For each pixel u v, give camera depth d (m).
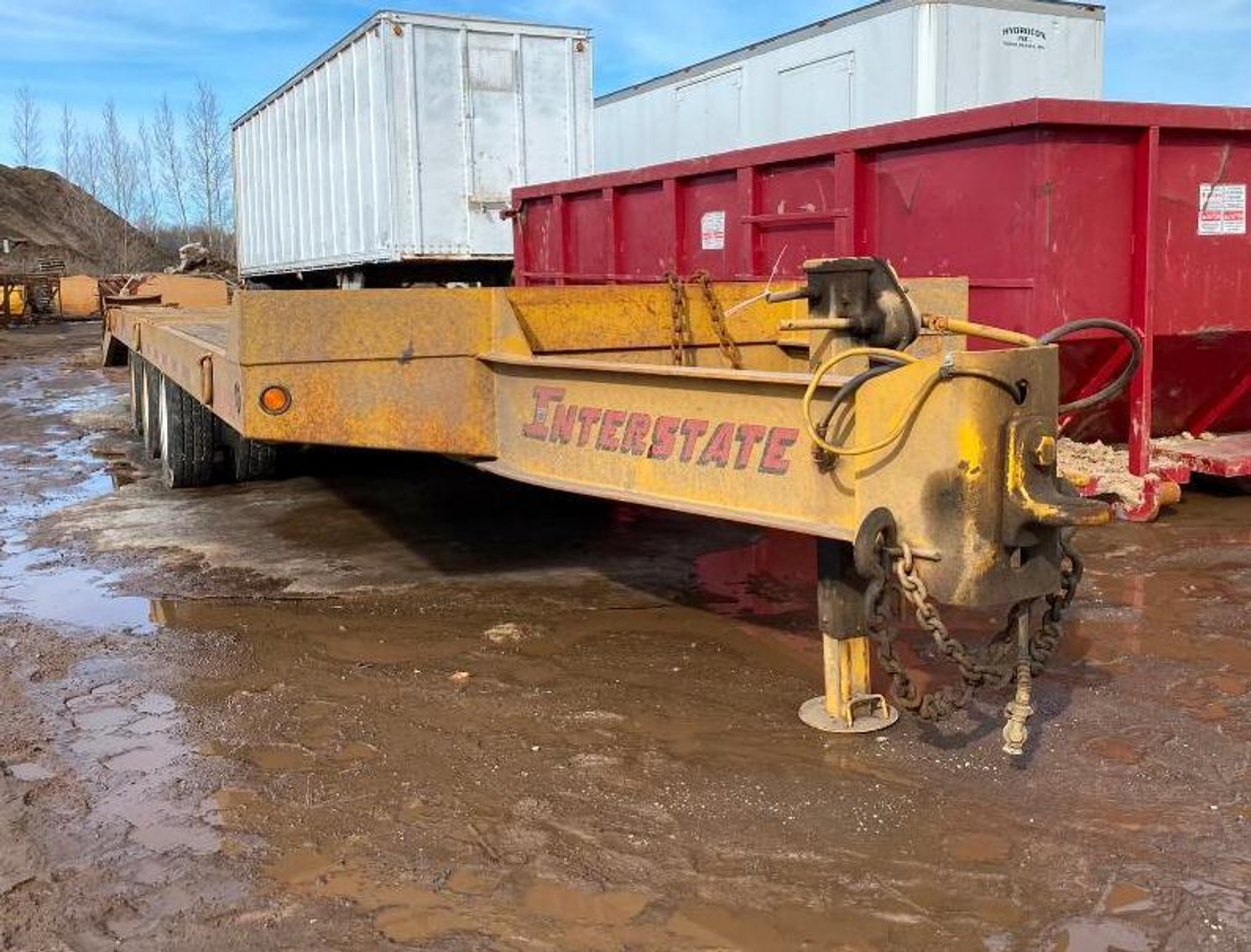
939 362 2.87
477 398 4.43
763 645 4.51
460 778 3.40
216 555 6.10
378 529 6.63
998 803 3.17
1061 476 3.38
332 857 2.97
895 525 3.03
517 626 4.79
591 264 10.02
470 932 2.64
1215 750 3.47
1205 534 6.07
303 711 3.94
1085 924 2.61
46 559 6.12
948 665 4.19
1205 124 6.27
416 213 13.76
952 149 6.49
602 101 15.84
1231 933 2.57
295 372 4.18
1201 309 6.52
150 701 4.06
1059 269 6.14
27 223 74.25
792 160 7.46
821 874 2.84
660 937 2.60
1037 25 10.86
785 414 3.37
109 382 16.16
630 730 3.72
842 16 11.10
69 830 3.14
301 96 17.19
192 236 67.06
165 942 2.62
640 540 6.22
